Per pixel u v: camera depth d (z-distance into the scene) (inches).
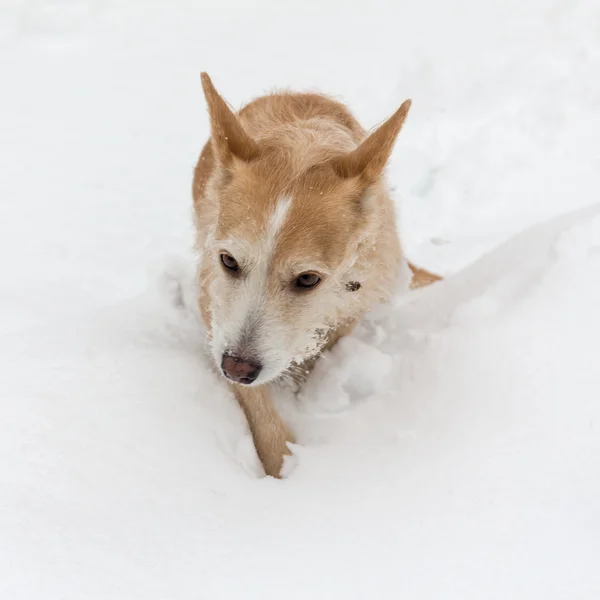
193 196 73.3
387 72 104.5
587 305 65.9
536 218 81.7
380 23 121.0
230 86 104.3
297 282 63.9
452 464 62.2
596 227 68.7
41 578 58.4
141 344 67.2
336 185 64.2
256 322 63.4
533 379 64.1
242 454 64.8
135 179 87.2
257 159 64.8
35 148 92.5
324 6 130.6
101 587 58.5
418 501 61.3
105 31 124.1
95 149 93.0
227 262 64.3
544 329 65.6
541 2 117.2
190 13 130.7
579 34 106.0
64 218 82.2
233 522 60.9
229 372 63.5
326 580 59.2
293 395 67.9
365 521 60.9
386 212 68.1
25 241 79.7
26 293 74.4
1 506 59.8
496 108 95.2
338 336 69.2
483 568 59.2
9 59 114.2
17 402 62.9
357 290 66.9
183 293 71.8
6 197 83.8
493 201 83.7
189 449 62.9
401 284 72.6
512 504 60.7
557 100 94.3
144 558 59.4
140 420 63.3
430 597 58.7
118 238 80.8
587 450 61.8
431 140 91.5
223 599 58.7
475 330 66.5
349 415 65.9
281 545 60.3
